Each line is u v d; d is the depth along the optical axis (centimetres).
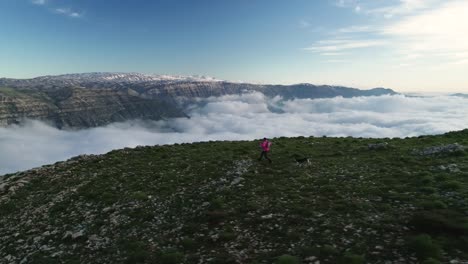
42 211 2889
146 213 2536
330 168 3275
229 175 3256
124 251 2008
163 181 3288
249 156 4112
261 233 1998
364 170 3067
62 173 4056
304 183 2853
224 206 2458
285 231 1967
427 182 2461
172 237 2114
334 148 4356
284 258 1589
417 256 1514
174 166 3853
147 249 1978
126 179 3497
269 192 2675
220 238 1983
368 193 2417
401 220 1894
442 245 1562
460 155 3145
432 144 4003
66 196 3175
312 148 4462
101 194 3088
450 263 1409
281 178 3064
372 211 2083
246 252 1800
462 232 1638
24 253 2206
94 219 2566
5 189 3656
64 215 2734
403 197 2214
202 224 2231
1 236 2534
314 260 1606
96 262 1939
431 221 1738
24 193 3488
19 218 2839
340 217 2050
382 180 2681
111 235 2266
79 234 2305
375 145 4000
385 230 1805
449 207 1969
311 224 2011
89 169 4128
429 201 2059
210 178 3219
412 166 3017
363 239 1747
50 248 2212
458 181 2388
